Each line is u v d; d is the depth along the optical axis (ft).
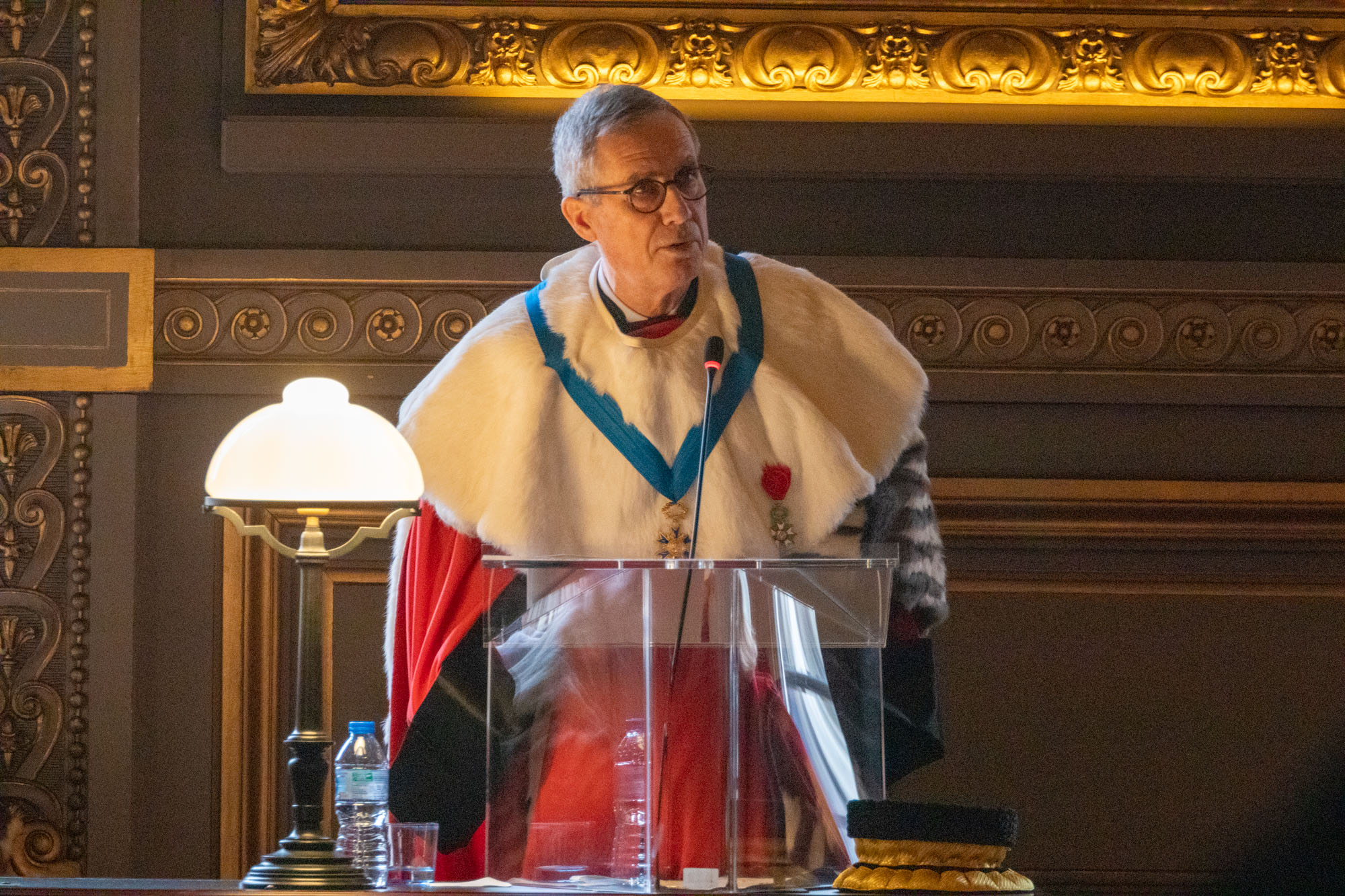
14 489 44.37
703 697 19.07
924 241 45.11
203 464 44.34
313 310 44.52
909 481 29.78
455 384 29.63
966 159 44.39
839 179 45.01
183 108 45.29
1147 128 44.55
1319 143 44.57
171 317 44.52
